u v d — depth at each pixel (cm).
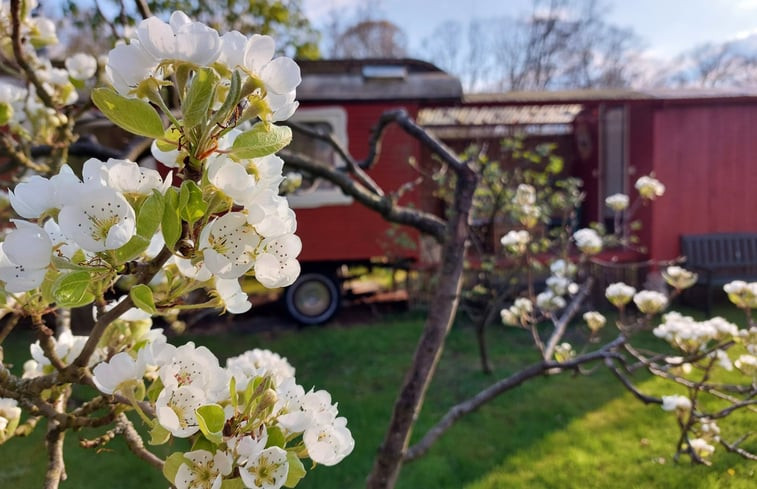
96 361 112
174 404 78
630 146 945
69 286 68
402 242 766
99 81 207
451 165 255
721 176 882
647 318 306
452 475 391
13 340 437
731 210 884
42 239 70
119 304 86
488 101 797
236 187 67
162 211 66
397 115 287
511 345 707
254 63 67
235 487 76
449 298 238
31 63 198
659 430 449
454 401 526
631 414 484
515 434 456
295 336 761
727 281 832
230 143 75
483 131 1056
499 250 747
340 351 691
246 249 69
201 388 83
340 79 778
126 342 110
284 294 816
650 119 874
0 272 69
